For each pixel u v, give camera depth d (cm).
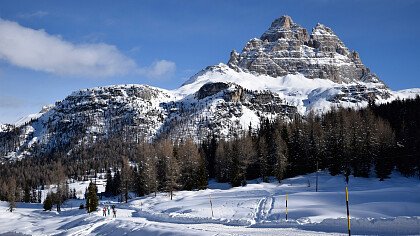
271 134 14775
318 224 3841
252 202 7438
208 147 17125
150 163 12700
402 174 11725
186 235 3741
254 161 13088
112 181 17112
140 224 4825
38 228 6738
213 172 15338
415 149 11456
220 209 6956
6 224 8906
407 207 5750
